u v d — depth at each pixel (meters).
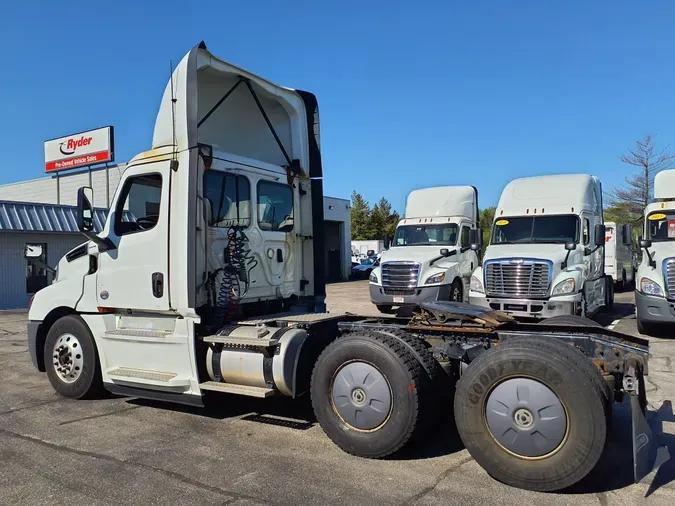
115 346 6.24
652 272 11.40
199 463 4.68
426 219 16.62
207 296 5.82
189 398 5.65
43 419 6.00
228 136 7.02
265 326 5.60
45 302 6.97
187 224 5.61
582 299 11.90
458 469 4.51
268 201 6.82
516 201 13.41
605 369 4.53
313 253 7.45
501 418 4.16
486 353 4.36
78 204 6.07
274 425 5.74
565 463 3.94
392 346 4.66
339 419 4.85
